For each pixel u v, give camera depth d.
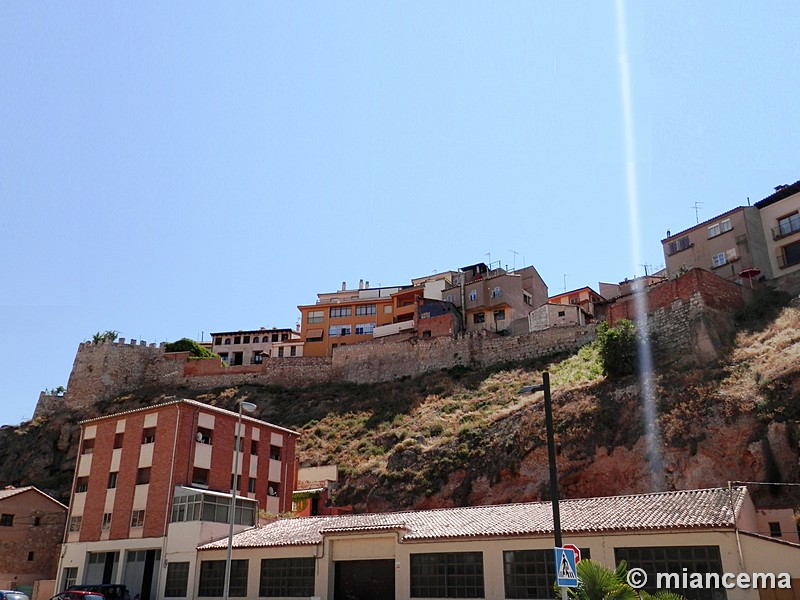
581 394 49.03
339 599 32.06
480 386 67.31
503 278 84.81
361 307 94.88
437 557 29.52
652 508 26.91
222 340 110.94
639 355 50.97
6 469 76.44
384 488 51.00
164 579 38.50
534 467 44.62
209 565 37.16
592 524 26.16
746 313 52.75
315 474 55.59
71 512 45.62
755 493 34.38
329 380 82.44
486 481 46.31
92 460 46.41
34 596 44.06
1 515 50.81
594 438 43.66
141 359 90.69
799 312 48.19
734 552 23.14
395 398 71.38
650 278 84.69
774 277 60.19
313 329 95.25
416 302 86.38
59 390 96.56
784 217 60.84
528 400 54.97
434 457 51.91
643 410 43.47
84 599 33.97
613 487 40.66
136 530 41.44
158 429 43.78
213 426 45.25
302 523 37.59
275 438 50.38
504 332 80.44
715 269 63.25
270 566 34.31
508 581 27.34
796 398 36.97
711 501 26.14
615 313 59.16
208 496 39.78
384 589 31.12
